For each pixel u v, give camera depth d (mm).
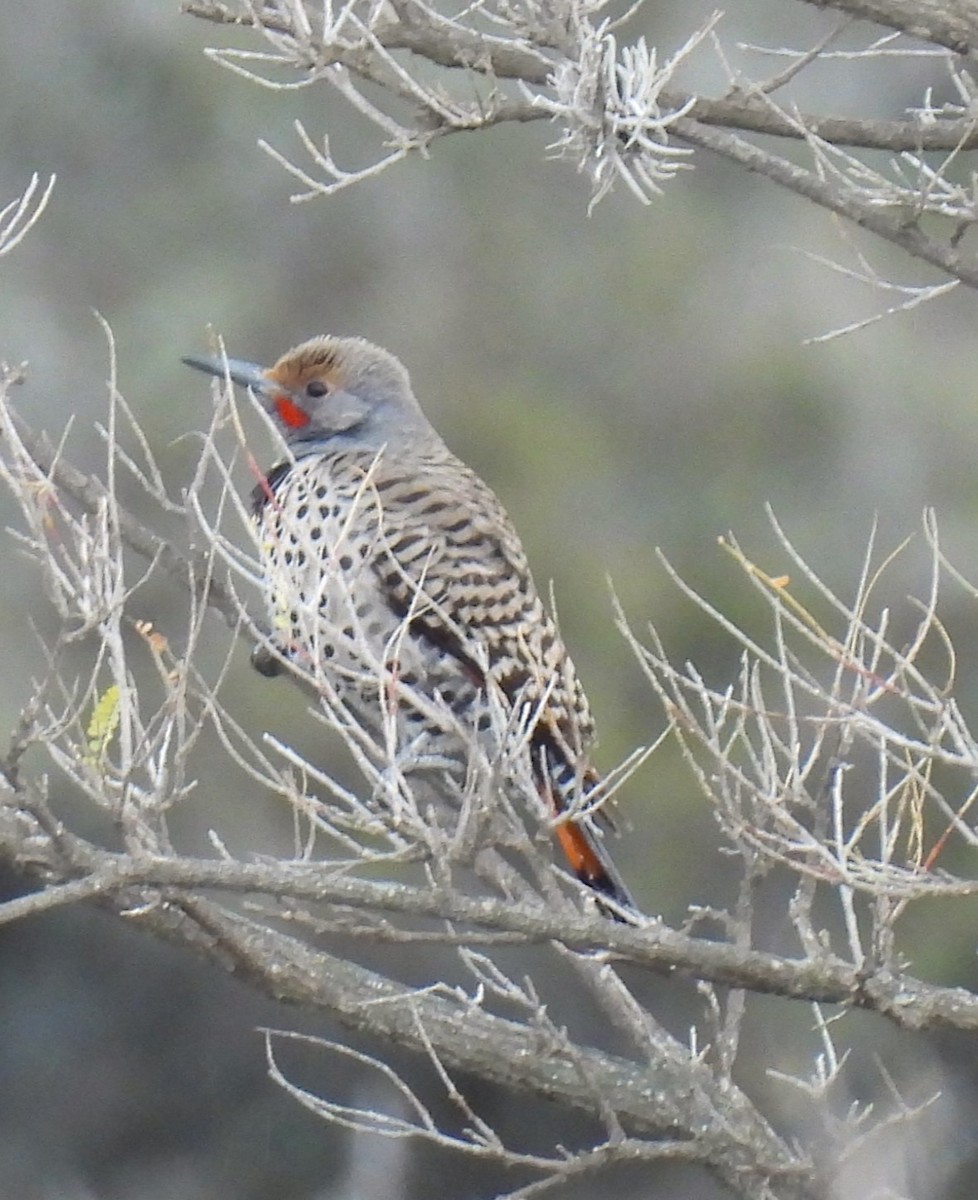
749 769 12148
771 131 7141
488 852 7012
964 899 14023
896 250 16312
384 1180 15000
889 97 15312
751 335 16344
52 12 16484
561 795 7395
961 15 6785
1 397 6020
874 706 12258
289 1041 15648
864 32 15266
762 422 16094
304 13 6695
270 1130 15492
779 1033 13773
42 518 5637
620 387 16391
